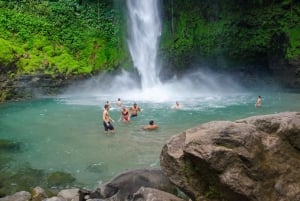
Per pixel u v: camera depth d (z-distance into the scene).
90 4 31.97
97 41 30.47
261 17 31.33
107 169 11.66
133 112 19.48
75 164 12.22
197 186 6.31
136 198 6.99
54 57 28.05
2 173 11.53
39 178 11.09
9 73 25.62
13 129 17.28
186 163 6.42
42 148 14.13
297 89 29.78
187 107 22.16
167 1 33.09
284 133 6.34
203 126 6.74
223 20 32.31
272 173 5.97
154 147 13.84
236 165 5.91
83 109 21.97
